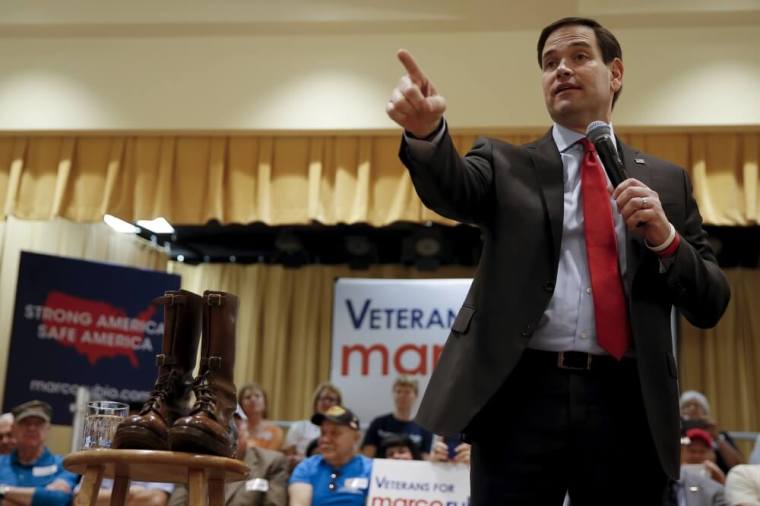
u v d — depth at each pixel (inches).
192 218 213.3
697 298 60.2
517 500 58.5
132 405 190.7
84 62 217.8
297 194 213.0
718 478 173.0
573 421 58.2
